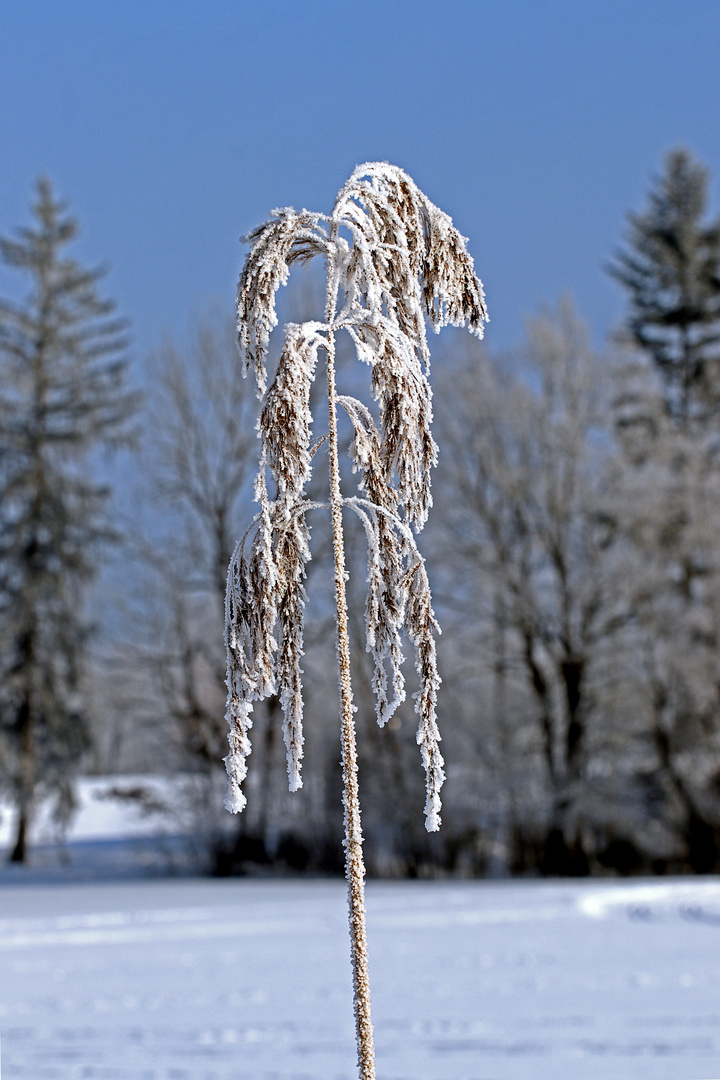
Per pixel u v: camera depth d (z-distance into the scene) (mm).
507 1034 9953
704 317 44469
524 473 33781
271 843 32750
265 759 32188
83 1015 11000
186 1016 10914
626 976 13055
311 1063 8930
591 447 34062
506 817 32406
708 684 30828
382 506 3686
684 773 31938
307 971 13688
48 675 33094
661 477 32469
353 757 3352
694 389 43031
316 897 22484
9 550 33375
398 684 3641
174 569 34656
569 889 23188
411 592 3660
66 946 16250
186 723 33312
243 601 3572
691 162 45625
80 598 34125
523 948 15562
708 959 14375
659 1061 8906
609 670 32844
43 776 32812
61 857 33406
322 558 30797
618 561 32344
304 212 3666
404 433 3646
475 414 34188
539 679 33656
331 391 3611
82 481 35188
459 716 32938
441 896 22016
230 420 35438
